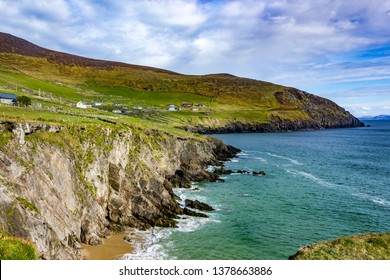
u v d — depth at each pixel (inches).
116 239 2043.6
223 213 2598.4
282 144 7667.3
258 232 2217.0
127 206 2413.9
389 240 1274.6
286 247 1995.6
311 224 2386.8
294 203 2891.2
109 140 2596.0
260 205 2819.9
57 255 1513.3
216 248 1955.0
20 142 1764.3
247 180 3754.9
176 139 4188.0
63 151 2100.1
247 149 6619.1
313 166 4744.1
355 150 6697.8
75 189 2033.7
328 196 3127.5
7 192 1429.6
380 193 3262.8
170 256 1825.8
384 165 4894.2
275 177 3934.5
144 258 1788.9
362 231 2267.5
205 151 4827.8
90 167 2262.6
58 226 1706.4
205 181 3676.2
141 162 2930.6
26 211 1429.6
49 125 2172.7
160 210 2508.6
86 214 2037.4
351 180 3831.2
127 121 4212.6
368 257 1162.0
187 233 2177.7
